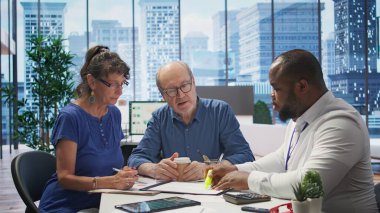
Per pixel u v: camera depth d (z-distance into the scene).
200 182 1.95
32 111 6.02
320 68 1.65
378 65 9.78
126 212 1.41
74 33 10.77
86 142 2.03
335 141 1.52
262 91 11.34
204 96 4.67
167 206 1.45
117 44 11.02
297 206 1.15
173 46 11.16
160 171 2.02
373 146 4.33
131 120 4.21
